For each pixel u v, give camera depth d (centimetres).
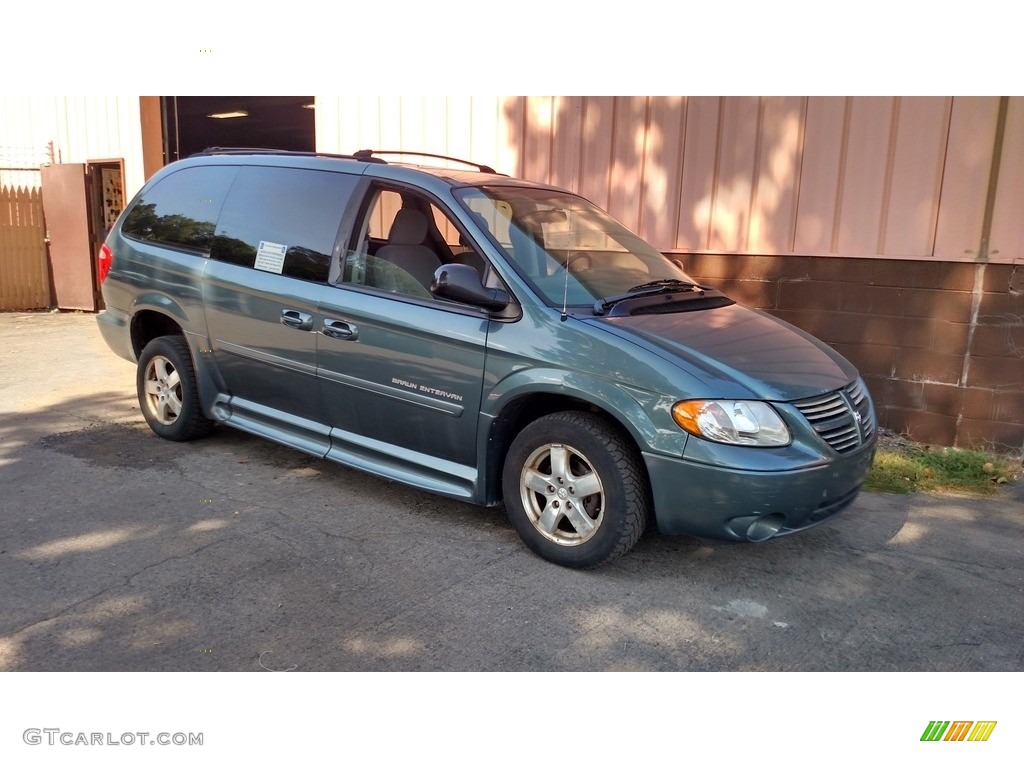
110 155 1170
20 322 1100
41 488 487
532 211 471
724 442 364
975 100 588
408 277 450
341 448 486
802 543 456
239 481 508
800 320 668
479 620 360
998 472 576
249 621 351
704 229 698
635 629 359
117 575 385
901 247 625
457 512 474
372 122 856
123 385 736
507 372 405
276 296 490
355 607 366
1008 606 394
